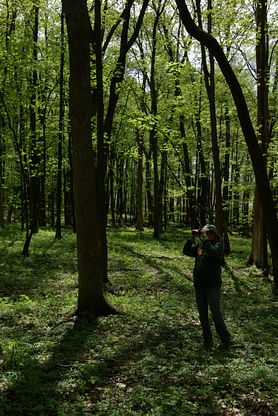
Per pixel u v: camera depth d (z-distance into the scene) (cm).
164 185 3167
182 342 692
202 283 680
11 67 1478
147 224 4088
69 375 542
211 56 1681
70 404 467
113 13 1577
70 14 801
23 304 899
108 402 470
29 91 1572
